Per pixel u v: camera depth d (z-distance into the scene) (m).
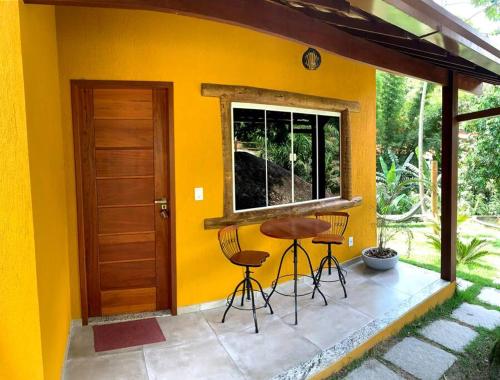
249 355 2.45
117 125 2.96
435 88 9.34
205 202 3.20
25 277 1.60
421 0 1.73
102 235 3.01
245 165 3.51
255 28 2.06
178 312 3.12
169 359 2.41
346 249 4.40
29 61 1.65
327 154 4.24
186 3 1.83
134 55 2.89
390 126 9.57
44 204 1.86
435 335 2.92
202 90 3.11
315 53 3.78
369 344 2.66
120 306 3.10
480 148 7.14
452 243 3.77
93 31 2.79
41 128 1.88
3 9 1.50
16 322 1.61
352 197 4.43
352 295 3.45
